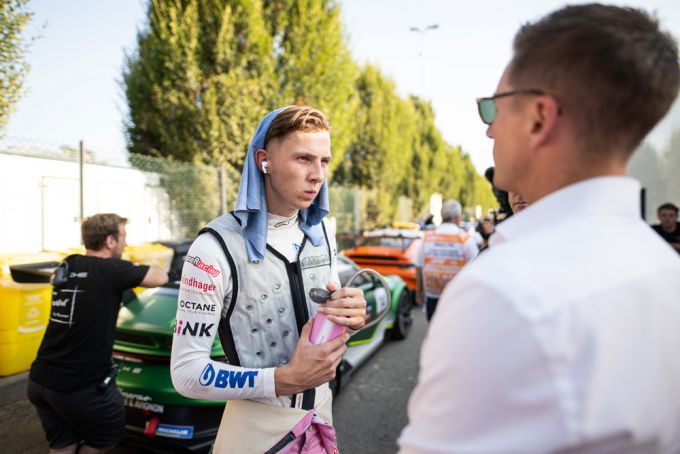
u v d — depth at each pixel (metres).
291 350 1.14
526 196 0.69
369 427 3.03
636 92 0.56
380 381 3.84
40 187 5.64
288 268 1.16
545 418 0.45
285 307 1.13
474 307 0.50
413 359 4.40
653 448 0.48
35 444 2.73
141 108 7.33
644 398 0.47
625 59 0.56
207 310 1.05
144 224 6.73
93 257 2.08
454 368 0.50
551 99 0.61
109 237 2.17
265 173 1.16
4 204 5.32
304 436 1.11
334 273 1.34
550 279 0.49
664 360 0.50
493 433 0.47
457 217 4.13
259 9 7.32
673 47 0.59
